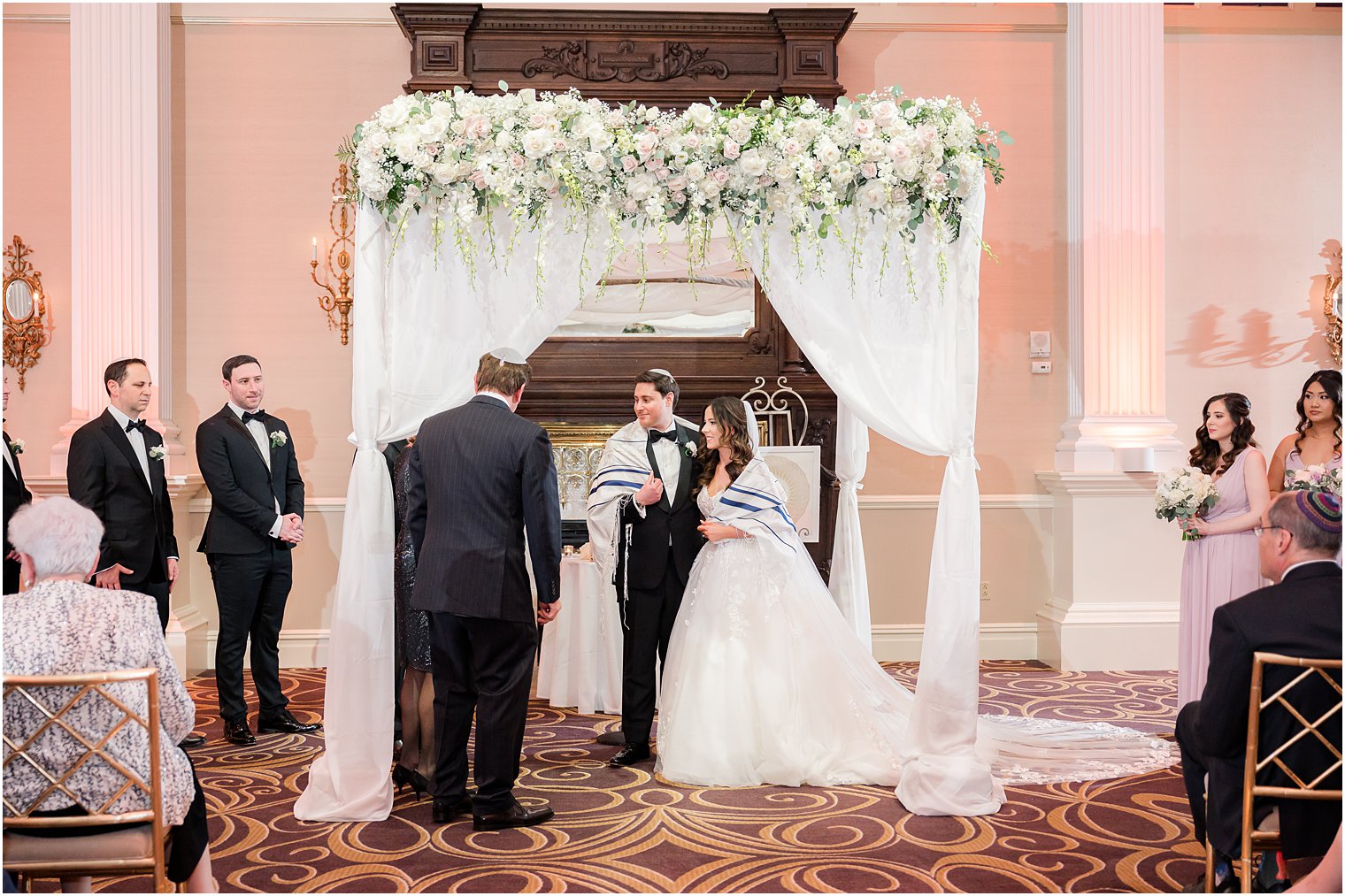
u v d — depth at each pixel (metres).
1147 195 6.11
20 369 6.04
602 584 4.57
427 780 3.68
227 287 6.14
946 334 3.69
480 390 3.43
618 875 2.96
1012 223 6.38
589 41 6.03
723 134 3.49
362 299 3.55
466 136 3.38
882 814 3.49
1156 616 5.96
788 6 6.25
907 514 6.36
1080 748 4.25
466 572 3.24
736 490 3.98
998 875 2.95
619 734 4.54
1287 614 2.40
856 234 3.57
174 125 6.11
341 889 2.86
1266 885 2.49
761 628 3.89
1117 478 5.92
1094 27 6.13
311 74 6.17
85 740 2.17
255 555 4.50
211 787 3.81
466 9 5.87
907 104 3.59
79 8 5.80
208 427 4.52
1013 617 6.39
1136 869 2.99
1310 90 6.47
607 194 3.50
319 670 6.04
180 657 5.67
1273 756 2.33
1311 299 6.47
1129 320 6.10
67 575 2.32
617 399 6.10
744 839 3.24
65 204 6.07
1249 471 4.23
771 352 6.18
